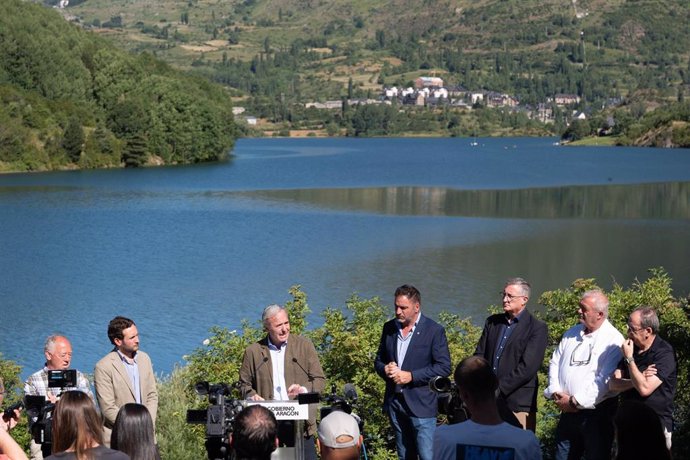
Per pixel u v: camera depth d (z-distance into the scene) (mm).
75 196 86125
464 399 7008
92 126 143875
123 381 10148
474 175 116188
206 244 52969
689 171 123125
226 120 164750
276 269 43906
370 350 12852
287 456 8008
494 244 51844
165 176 115688
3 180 109000
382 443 12344
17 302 36156
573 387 9789
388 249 50062
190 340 29266
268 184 100125
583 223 61781
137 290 38844
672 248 50000
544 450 12336
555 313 14922
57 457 6805
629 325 9562
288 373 10242
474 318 32094
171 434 13266
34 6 172750
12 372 14695
